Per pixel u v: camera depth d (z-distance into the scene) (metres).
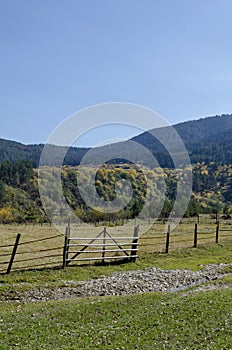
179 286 21.42
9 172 95.75
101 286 20.50
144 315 14.16
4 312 15.26
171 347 10.85
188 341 11.32
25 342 11.35
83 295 18.92
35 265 24.17
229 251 32.25
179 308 15.03
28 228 53.09
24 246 33.75
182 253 30.11
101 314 14.51
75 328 12.74
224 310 14.59
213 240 37.28
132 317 13.95
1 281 20.25
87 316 14.23
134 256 26.84
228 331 12.16
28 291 18.92
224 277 22.72
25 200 83.62
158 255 28.94
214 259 28.89
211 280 22.48
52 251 30.39
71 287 20.02
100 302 16.66
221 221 62.81
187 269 25.22
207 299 16.62
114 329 12.56
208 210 85.94
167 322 13.16
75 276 22.14
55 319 13.92
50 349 10.75
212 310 14.60
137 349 10.73
